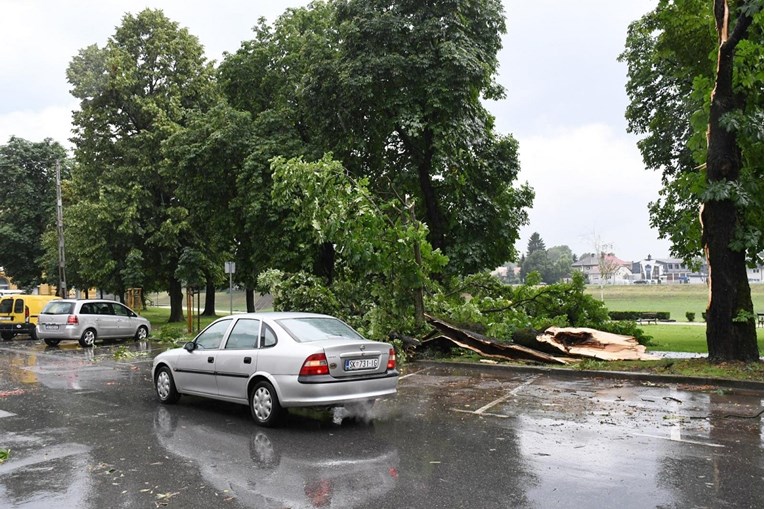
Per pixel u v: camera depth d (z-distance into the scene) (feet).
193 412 30.07
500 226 84.64
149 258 113.39
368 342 26.86
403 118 70.85
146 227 109.70
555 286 57.57
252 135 84.48
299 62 88.94
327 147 77.46
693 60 49.03
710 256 39.32
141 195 107.96
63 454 22.24
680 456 20.86
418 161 79.41
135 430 26.04
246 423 27.30
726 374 35.58
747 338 38.70
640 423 26.07
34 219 160.15
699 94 41.24
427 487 17.94
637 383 36.55
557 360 44.01
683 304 228.84
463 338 49.19
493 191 86.12
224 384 28.63
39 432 25.89
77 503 17.02
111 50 113.70
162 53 115.75
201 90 116.78
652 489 17.48
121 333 76.13
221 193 89.10
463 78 70.13
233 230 91.04
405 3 74.23
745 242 37.70
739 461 20.21
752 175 40.70
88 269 110.32
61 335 70.33
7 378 43.39
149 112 111.14
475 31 78.54
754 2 34.73
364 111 74.43
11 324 83.51
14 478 19.36
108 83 110.73
